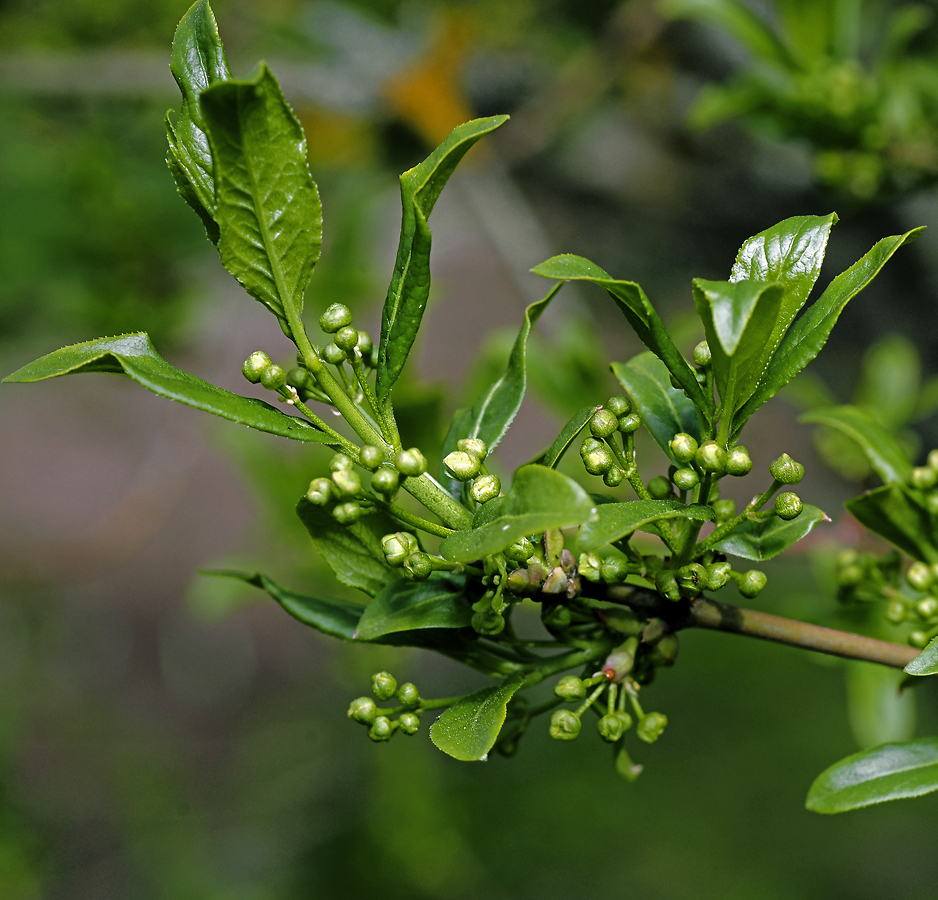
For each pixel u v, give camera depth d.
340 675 3.53
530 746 8.01
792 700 8.05
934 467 1.67
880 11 4.57
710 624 1.40
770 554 1.36
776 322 1.26
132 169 4.17
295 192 1.19
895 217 4.53
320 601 1.56
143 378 1.15
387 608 1.33
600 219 6.11
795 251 1.26
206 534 9.07
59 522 9.04
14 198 3.93
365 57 4.82
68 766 8.48
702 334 3.02
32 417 9.15
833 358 5.07
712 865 7.30
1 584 9.23
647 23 4.68
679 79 5.37
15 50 4.36
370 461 1.22
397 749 6.26
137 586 9.42
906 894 7.10
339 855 6.86
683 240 5.99
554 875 7.26
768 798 7.68
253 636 9.58
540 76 5.19
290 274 1.23
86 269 4.02
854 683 2.37
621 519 1.10
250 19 5.02
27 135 4.12
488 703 1.26
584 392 2.62
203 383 1.24
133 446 8.66
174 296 4.17
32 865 7.19
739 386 1.23
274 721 8.61
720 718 8.09
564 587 1.31
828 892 7.17
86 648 9.32
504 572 1.24
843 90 3.14
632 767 1.52
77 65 4.20
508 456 6.61
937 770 1.29
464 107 4.79
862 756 1.32
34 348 4.05
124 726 8.80
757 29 3.19
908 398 2.91
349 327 1.27
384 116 4.77
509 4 5.35
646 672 1.45
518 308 7.64
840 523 2.65
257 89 1.09
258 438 3.01
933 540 1.68
